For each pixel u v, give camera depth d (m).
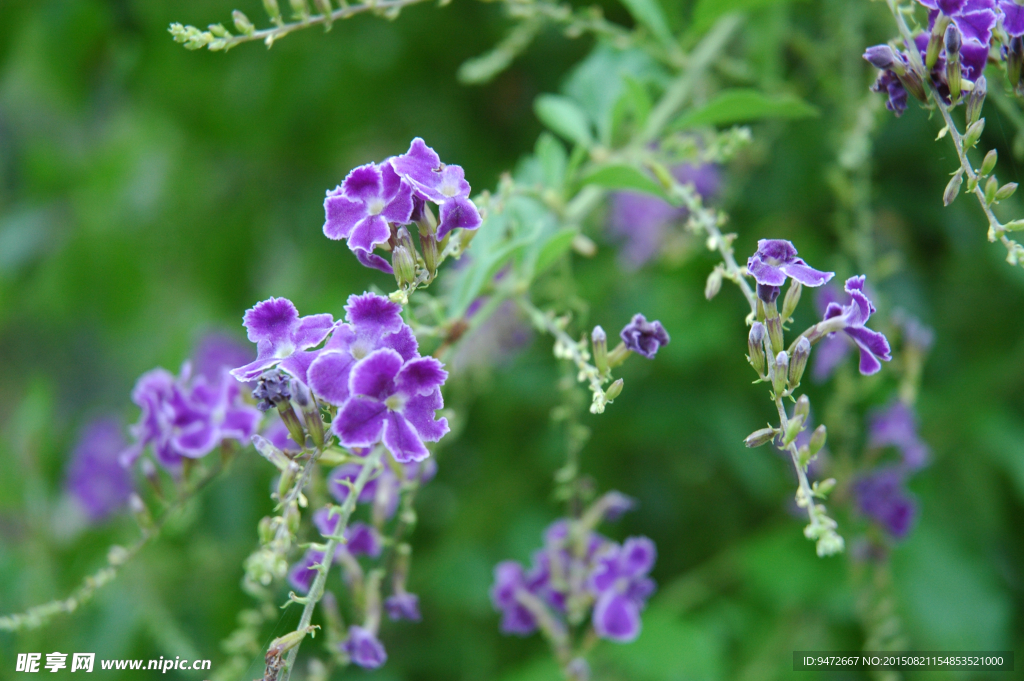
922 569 0.61
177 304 0.91
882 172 0.67
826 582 0.60
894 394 0.62
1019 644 0.61
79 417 0.88
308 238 0.85
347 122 0.82
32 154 0.88
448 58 0.78
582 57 0.76
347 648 0.49
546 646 0.66
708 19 0.54
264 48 0.79
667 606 0.63
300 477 0.45
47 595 0.64
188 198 0.89
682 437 0.68
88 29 0.77
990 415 0.63
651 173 0.52
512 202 0.52
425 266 0.46
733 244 0.68
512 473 0.71
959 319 0.67
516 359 0.66
